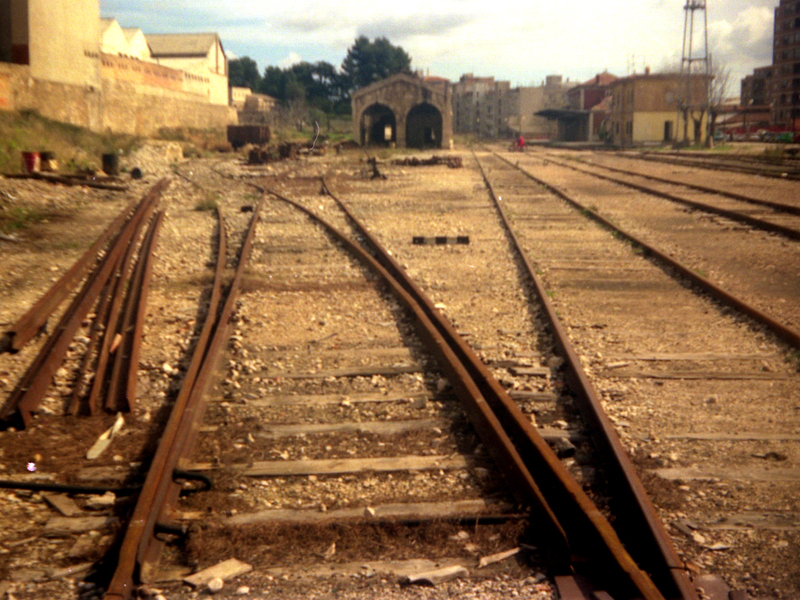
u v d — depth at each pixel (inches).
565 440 195.8
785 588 135.3
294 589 139.9
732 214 624.4
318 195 863.7
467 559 148.1
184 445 193.3
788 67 4060.0
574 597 133.3
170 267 443.5
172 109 2171.5
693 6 2463.1
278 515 164.9
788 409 219.5
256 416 222.2
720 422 211.3
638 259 449.4
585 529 146.6
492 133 5728.3
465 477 182.4
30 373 254.7
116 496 177.6
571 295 362.6
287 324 319.6
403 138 2519.7
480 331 303.4
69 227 597.0
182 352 283.9
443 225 609.0
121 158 1195.3
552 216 656.4
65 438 212.7
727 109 3902.6
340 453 198.1
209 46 2795.3
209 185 983.6
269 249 494.3
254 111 3356.3
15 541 159.6
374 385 245.6
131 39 2485.2
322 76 5068.9
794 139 2571.4
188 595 138.6
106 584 141.9
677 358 265.6
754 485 175.2
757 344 280.2
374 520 160.2
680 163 1456.7
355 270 422.6
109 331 301.6
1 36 1359.5
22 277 421.1
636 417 215.5
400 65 5098.4
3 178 793.6
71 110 1476.4
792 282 386.3
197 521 161.9
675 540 152.3
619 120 3299.7
